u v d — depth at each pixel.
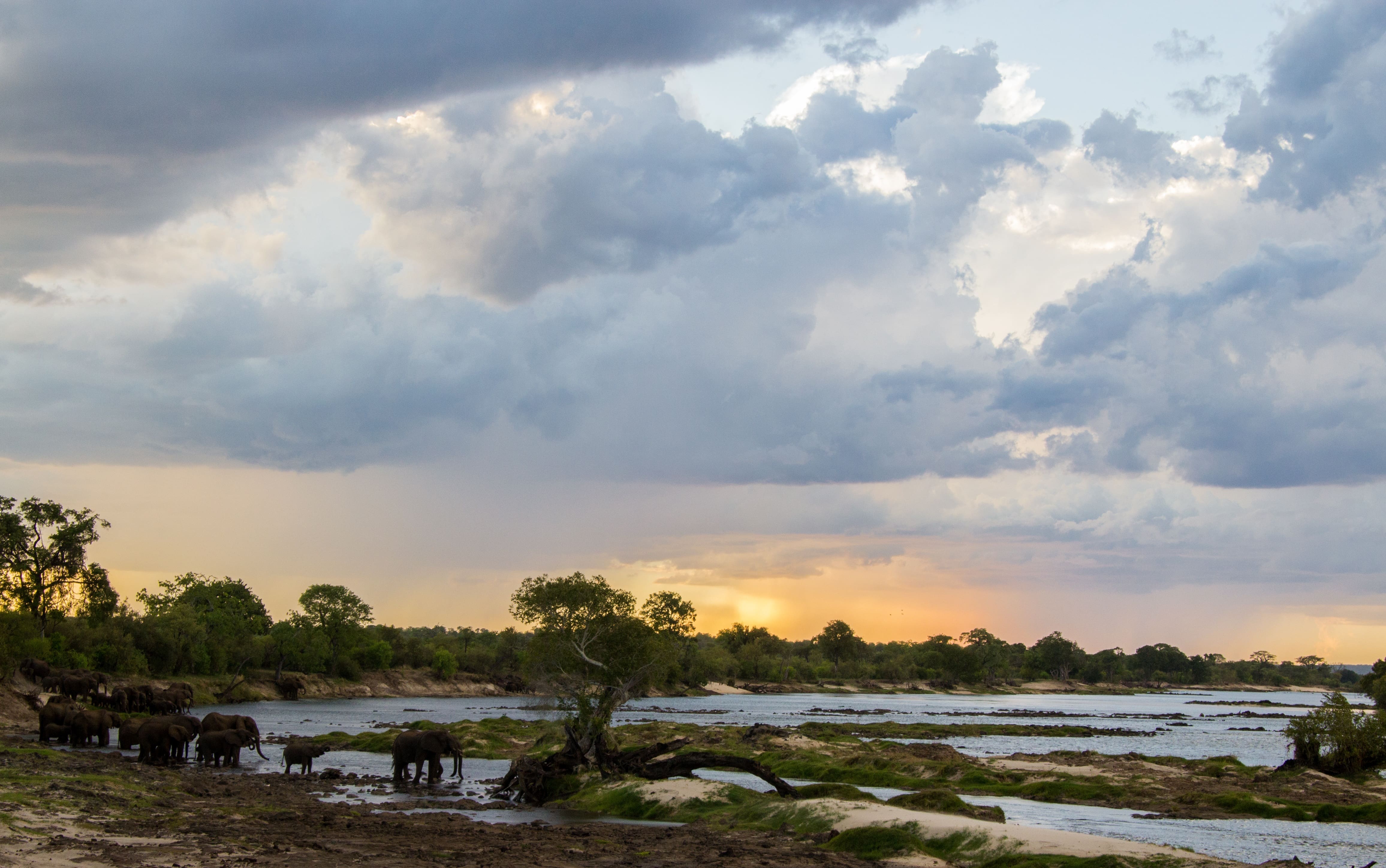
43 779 41.00
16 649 94.56
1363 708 138.50
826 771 62.88
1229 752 96.25
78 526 132.12
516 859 30.61
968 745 100.44
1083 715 186.50
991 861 33.22
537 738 72.25
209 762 59.66
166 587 183.88
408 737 56.09
